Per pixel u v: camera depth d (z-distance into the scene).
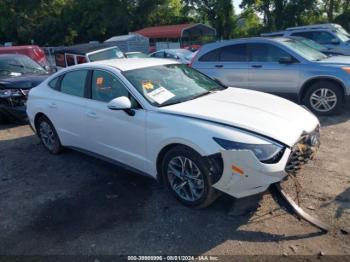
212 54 8.65
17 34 51.59
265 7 38.22
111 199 4.13
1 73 8.60
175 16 48.53
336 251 3.00
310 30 14.10
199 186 3.61
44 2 51.97
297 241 3.16
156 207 3.88
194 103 4.07
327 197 3.83
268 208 3.69
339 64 7.14
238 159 3.25
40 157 5.71
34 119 5.84
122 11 45.94
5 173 5.18
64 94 5.20
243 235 3.29
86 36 49.59
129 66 4.61
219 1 40.47
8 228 3.71
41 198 4.30
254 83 8.06
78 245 3.34
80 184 4.60
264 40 7.95
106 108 4.42
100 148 4.72
